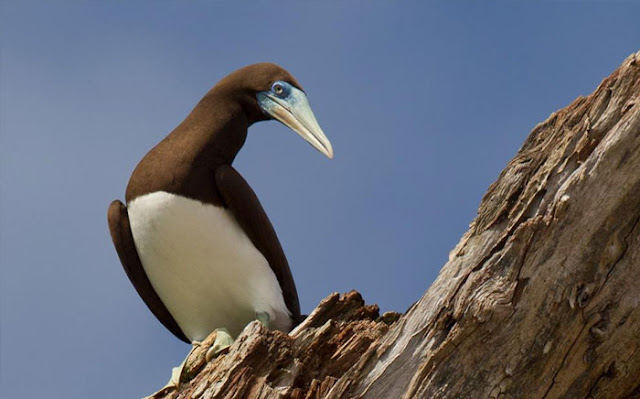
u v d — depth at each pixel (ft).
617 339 33.96
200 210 45.62
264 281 46.88
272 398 37.09
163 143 47.70
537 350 33.78
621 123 32.89
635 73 33.35
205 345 43.06
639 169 32.76
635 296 33.58
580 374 34.45
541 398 34.37
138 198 46.09
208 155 46.93
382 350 35.63
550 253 33.35
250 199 46.39
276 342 38.50
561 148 34.24
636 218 33.19
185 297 47.29
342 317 41.04
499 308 33.09
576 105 35.01
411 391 34.12
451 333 33.58
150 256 46.68
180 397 40.68
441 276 35.58
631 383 35.40
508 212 34.86
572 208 33.12
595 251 33.32
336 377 38.50
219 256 45.98
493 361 33.81
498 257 33.68
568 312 33.60
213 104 49.06
